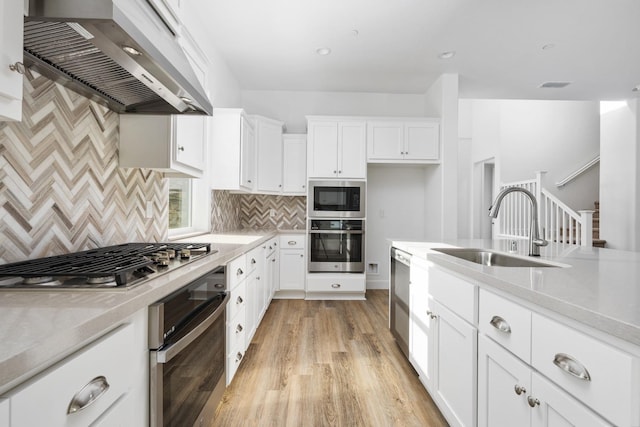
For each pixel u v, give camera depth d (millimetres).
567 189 5883
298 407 1873
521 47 3393
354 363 2422
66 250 1396
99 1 904
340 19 2941
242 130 3395
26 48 1096
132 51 1079
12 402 519
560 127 5887
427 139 4188
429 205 4602
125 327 856
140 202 2021
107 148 1673
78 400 662
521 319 1076
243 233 3383
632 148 4746
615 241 4910
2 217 1090
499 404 1205
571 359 858
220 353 1668
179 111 1729
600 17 2848
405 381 2172
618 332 710
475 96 4785
